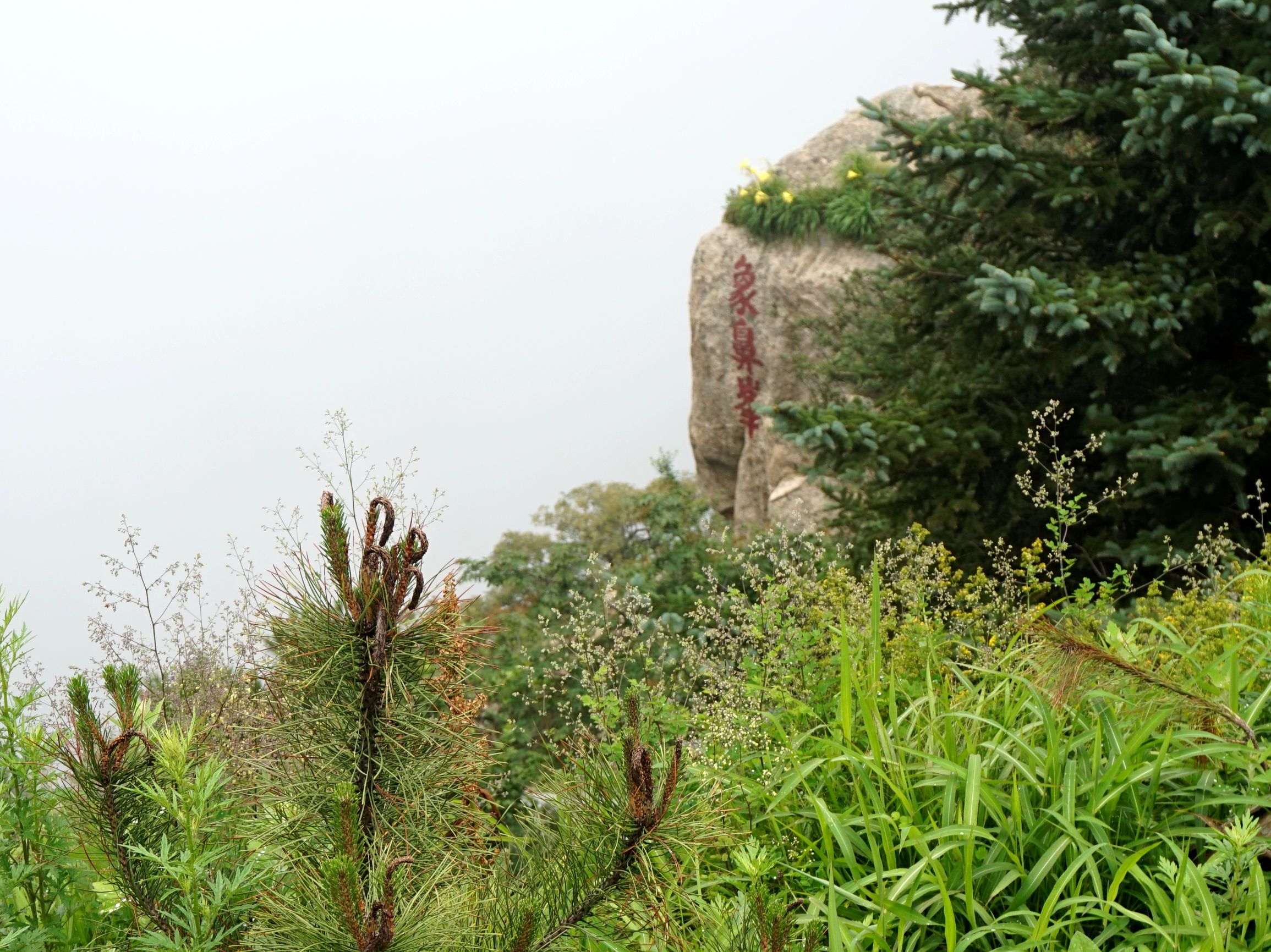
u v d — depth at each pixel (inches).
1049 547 188.4
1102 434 233.3
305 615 74.5
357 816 71.4
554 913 73.8
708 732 139.5
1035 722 117.3
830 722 137.4
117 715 76.5
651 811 71.6
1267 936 83.7
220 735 101.1
